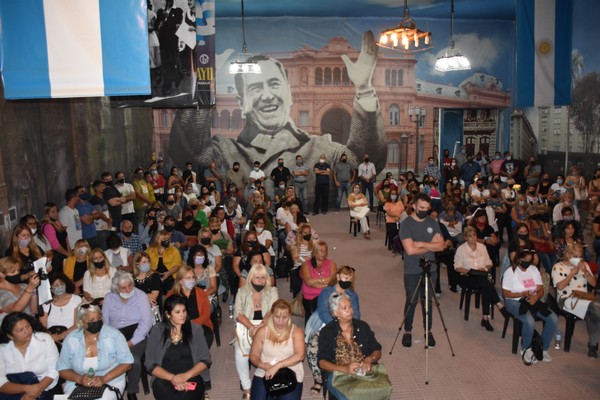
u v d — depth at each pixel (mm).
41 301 5223
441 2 15398
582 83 14367
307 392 5598
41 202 8883
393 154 17922
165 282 7078
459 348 6629
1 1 5215
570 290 6445
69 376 4699
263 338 4723
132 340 5309
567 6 9422
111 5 5234
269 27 17125
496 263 9633
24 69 5246
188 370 4719
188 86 9328
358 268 10531
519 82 9578
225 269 8250
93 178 11828
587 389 5555
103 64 5266
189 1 9273
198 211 10258
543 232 8688
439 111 17984
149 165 16969
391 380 5801
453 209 9766
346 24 17250
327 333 4773
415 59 17625
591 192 12414
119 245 7250
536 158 17031
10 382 4582
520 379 5797
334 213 17250
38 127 8859
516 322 6383
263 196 13125
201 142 17484
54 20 5227
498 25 17875
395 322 7570
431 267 6578
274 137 17516
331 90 17484
